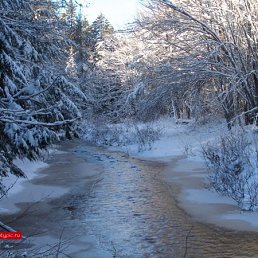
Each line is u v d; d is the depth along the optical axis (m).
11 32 10.59
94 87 41.06
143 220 9.96
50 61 16.05
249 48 19.52
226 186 11.55
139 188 13.93
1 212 10.84
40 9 13.05
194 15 21.27
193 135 25.11
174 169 17.52
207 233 8.77
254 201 10.29
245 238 8.38
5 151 10.45
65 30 12.26
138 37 24.61
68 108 15.38
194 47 21.97
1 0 10.66
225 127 23.61
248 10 19.33
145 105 26.62
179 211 10.66
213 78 22.89
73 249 7.97
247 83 20.02
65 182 15.16
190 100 25.78
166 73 23.52
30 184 14.60
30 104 10.78
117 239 8.59
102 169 18.55
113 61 39.94
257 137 16.31
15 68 10.80
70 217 10.36
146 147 24.97
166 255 7.58
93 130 34.97
